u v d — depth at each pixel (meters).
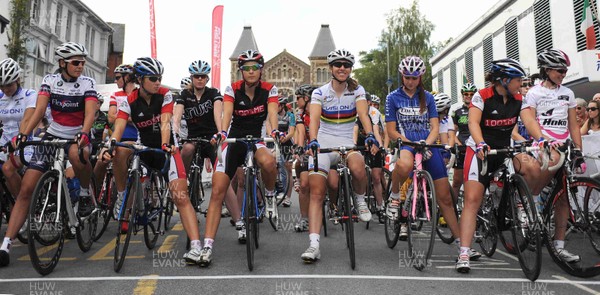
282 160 6.46
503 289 2.67
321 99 3.69
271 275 2.97
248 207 3.20
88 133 3.60
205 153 5.08
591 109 4.54
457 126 5.72
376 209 5.49
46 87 3.60
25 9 16.61
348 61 3.58
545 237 3.27
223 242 4.21
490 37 16.45
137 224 3.51
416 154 3.47
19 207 3.30
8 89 4.14
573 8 11.24
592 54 10.22
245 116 3.76
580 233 3.32
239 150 3.66
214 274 3.00
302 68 64.62
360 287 2.70
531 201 2.86
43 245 2.99
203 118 4.98
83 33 25.70
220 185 3.44
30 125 3.46
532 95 3.90
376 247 4.04
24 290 2.62
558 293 2.59
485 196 3.70
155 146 3.71
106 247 3.99
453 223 3.46
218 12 16.89
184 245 4.05
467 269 3.05
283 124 7.18
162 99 3.58
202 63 4.81
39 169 3.31
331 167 3.80
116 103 5.29
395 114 3.79
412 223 3.44
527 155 3.26
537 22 13.10
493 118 3.37
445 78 21.38
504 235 3.72
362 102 3.62
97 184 4.23
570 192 3.17
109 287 2.69
